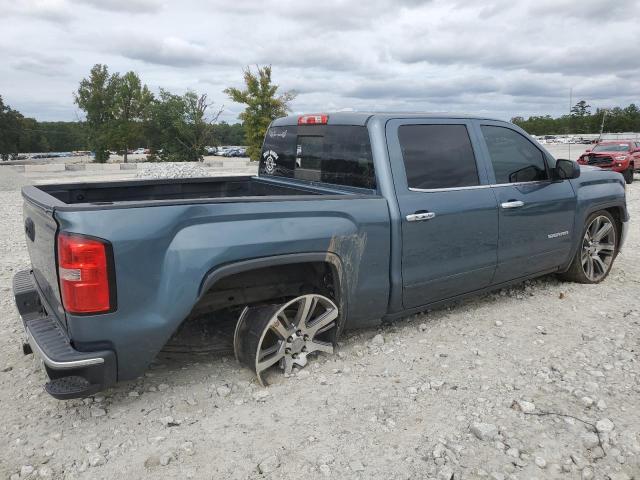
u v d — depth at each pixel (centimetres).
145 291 286
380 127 387
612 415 307
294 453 275
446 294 430
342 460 269
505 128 463
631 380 349
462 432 292
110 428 300
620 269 628
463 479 255
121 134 5869
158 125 5491
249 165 3691
